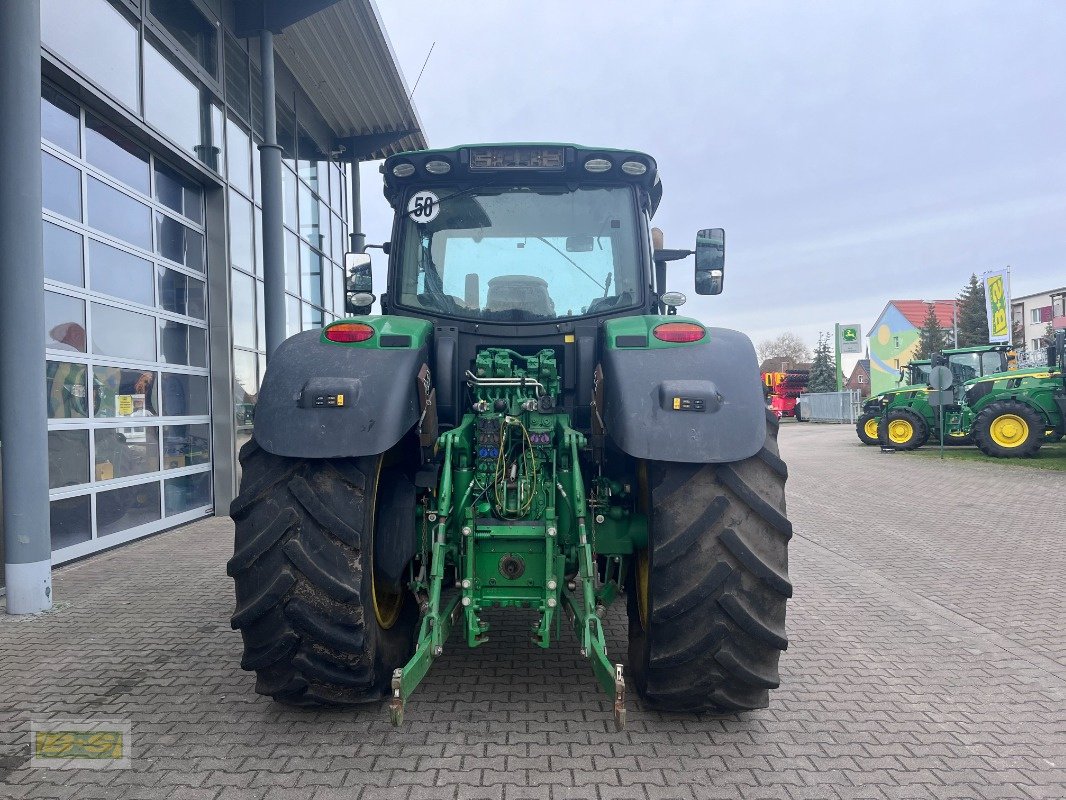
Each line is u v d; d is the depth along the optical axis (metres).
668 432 2.83
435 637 2.92
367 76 10.59
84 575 5.88
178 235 8.25
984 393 15.84
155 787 2.65
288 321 11.02
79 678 3.71
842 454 17.58
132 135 7.26
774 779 2.71
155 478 7.65
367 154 12.97
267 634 2.86
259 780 2.69
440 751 2.89
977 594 5.38
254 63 9.85
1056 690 3.61
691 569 2.84
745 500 2.88
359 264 4.42
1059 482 11.63
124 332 7.18
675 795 2.60
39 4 4.95
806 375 43.69
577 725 3.12
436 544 3.04
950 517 8.72
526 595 3.09
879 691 3.57
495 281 3.84
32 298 4.92
